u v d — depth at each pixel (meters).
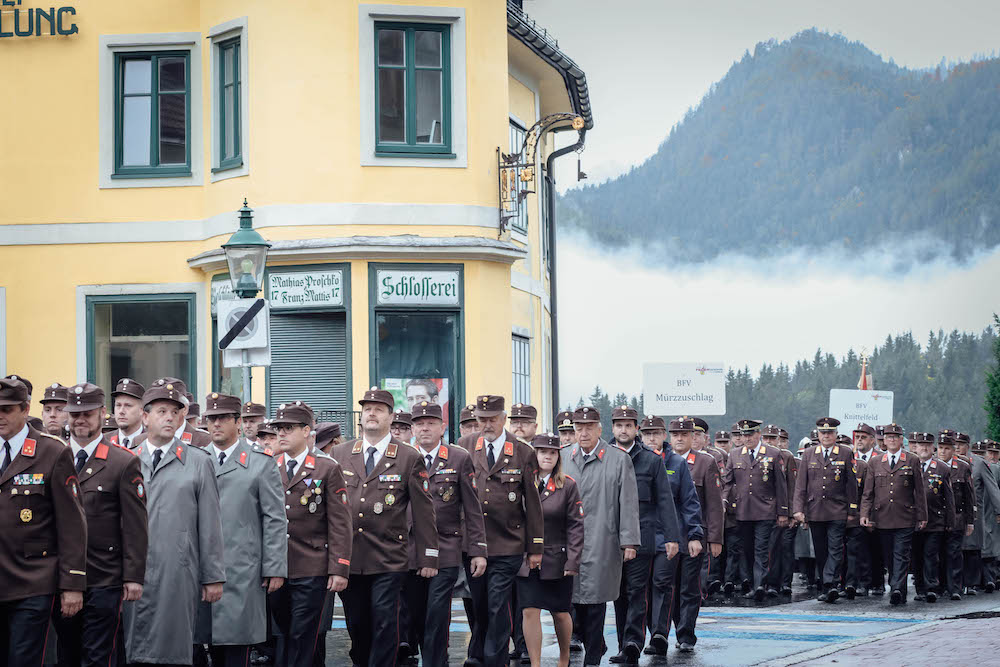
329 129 23.81
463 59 24.20
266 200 23.95
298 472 12.35
